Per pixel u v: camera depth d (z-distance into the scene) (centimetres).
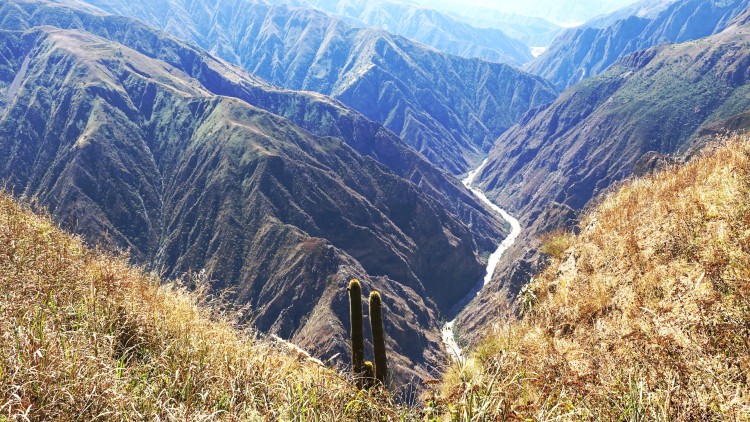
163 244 17612
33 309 581
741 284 571
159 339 600
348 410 470
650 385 455
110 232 17438
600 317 739
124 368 490
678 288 648
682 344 508
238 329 686
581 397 471
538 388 526
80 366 446
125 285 755
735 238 696
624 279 790
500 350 657
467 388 421
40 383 408
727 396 412
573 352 604
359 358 544
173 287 833
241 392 486
